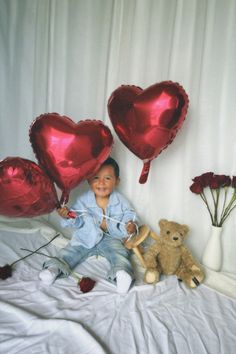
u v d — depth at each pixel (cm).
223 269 124
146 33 122
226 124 115
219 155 119
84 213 125
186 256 111
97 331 79
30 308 86
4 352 70
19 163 96
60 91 144
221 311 93
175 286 104
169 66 118
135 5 121
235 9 107
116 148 135
